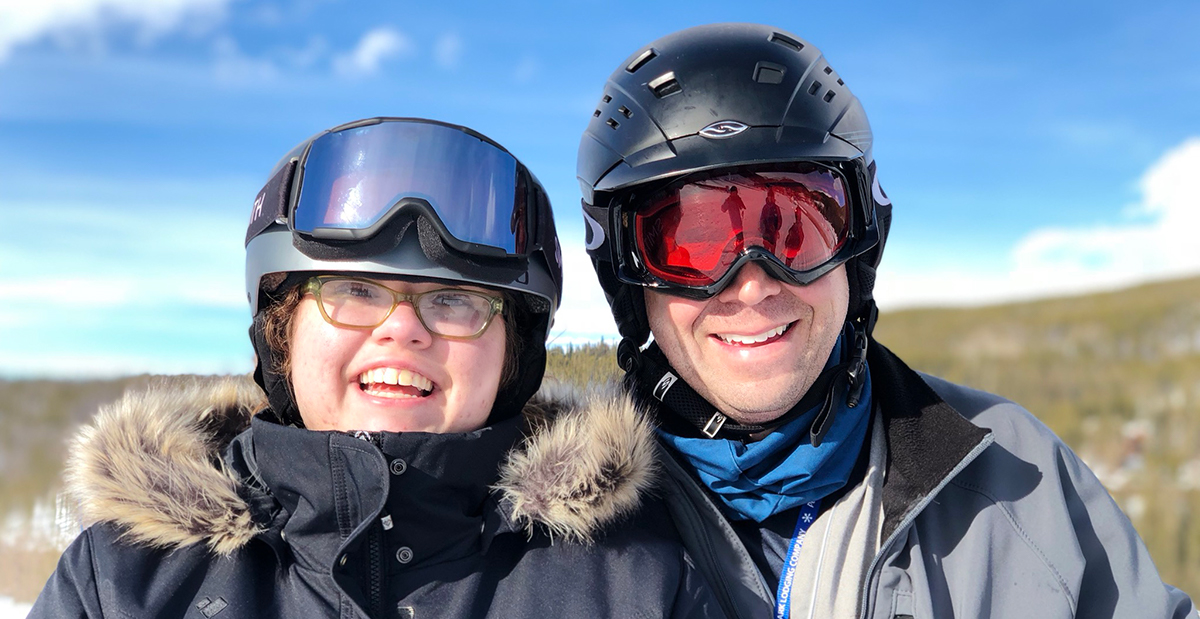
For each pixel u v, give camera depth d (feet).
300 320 4.42
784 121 4.82
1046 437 5.28
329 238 4.19
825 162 4.92
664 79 5.05
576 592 4.18
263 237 4.56
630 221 5.00
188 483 4.10
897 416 5.14
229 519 4.08
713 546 5.00
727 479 4.97
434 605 4.10
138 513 4.02
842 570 4.83
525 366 4.95
